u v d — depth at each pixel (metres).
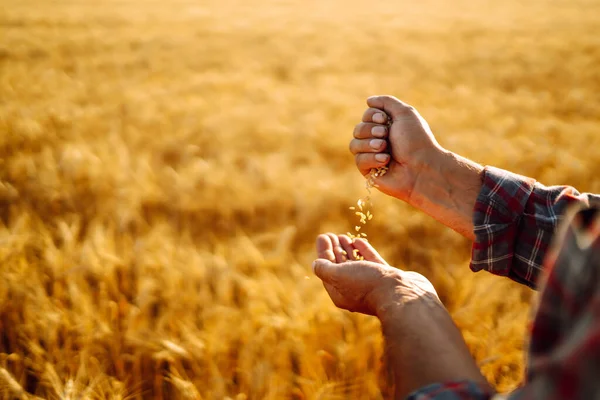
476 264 1.28
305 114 6.66
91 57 12.80
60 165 4.30
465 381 0.71
